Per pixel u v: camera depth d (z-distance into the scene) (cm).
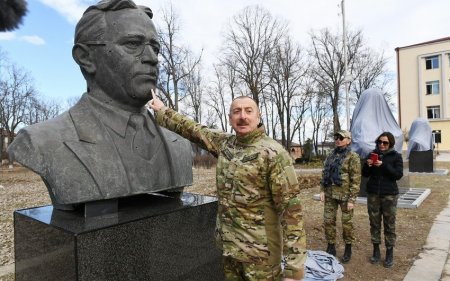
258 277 203
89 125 242
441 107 3197
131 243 225
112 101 253
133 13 246
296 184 200
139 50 244
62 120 244
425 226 582
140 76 244
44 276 226
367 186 424
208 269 282
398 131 848
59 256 210
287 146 2800
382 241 503
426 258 430
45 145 225
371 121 820
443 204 768
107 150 239
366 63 2852
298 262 189
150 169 258
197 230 272
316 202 813
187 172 295
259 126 213
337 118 2728
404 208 724
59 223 219
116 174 237
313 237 530
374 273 391
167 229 248
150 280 237
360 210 704
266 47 2594
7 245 513
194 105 2722
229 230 211
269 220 206
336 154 437
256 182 203
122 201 278
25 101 3178
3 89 2939
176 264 255
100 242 209
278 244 210
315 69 3272
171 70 2262
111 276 214
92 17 243
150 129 268
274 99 2802
